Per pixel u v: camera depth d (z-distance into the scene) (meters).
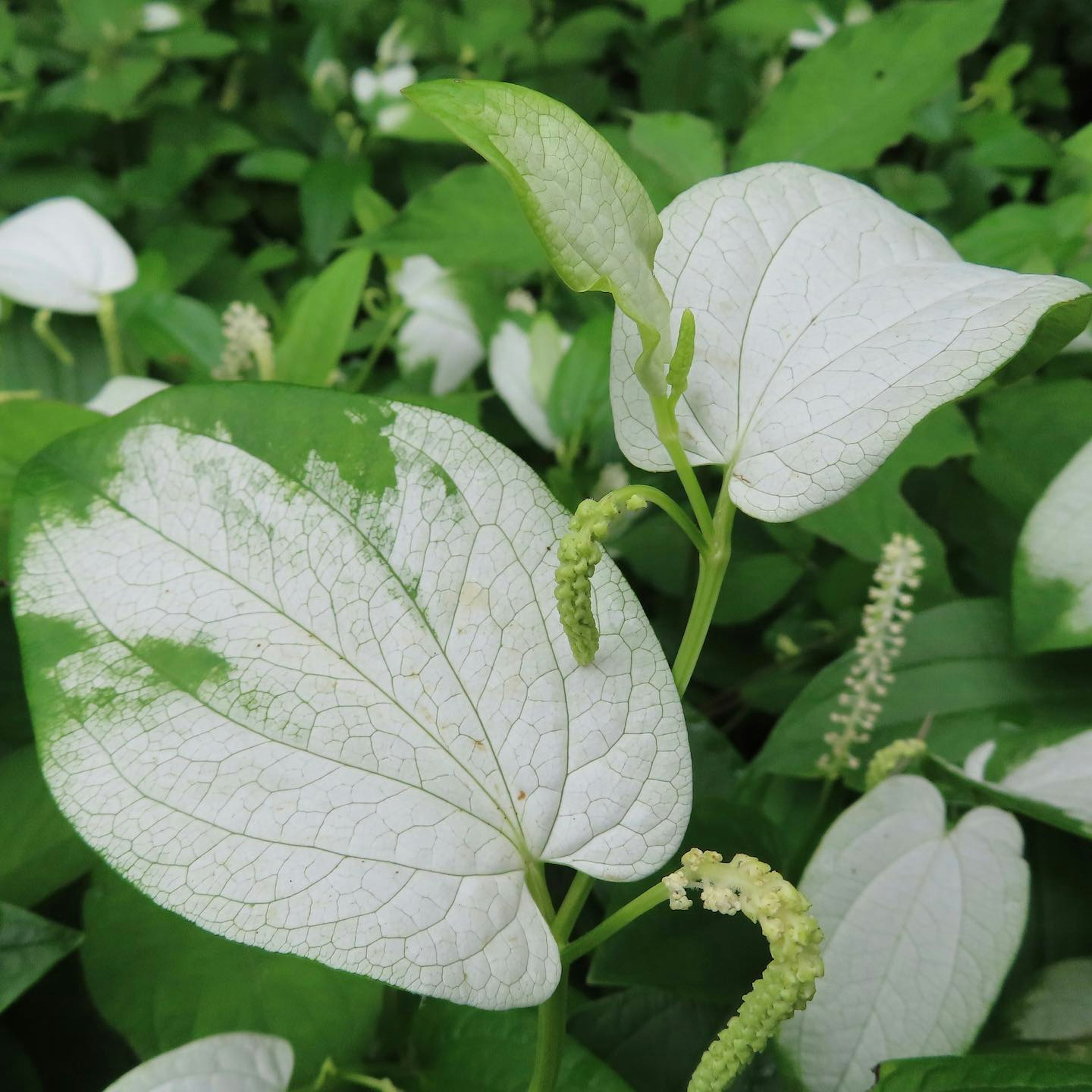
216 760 0.22
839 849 0.31
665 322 0.22
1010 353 0.23
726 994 0.32
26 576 0.23
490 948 0.22
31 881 0.32
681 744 0.24
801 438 0.24
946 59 0.48
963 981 0.30
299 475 0.23
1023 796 0.32
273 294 0.68
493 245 0.48
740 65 0.72
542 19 0.75
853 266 0.26
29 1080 0.32
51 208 0.47
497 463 0.24
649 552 0.47
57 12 0.75
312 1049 0.31
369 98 0.67
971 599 0.40
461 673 0.23
